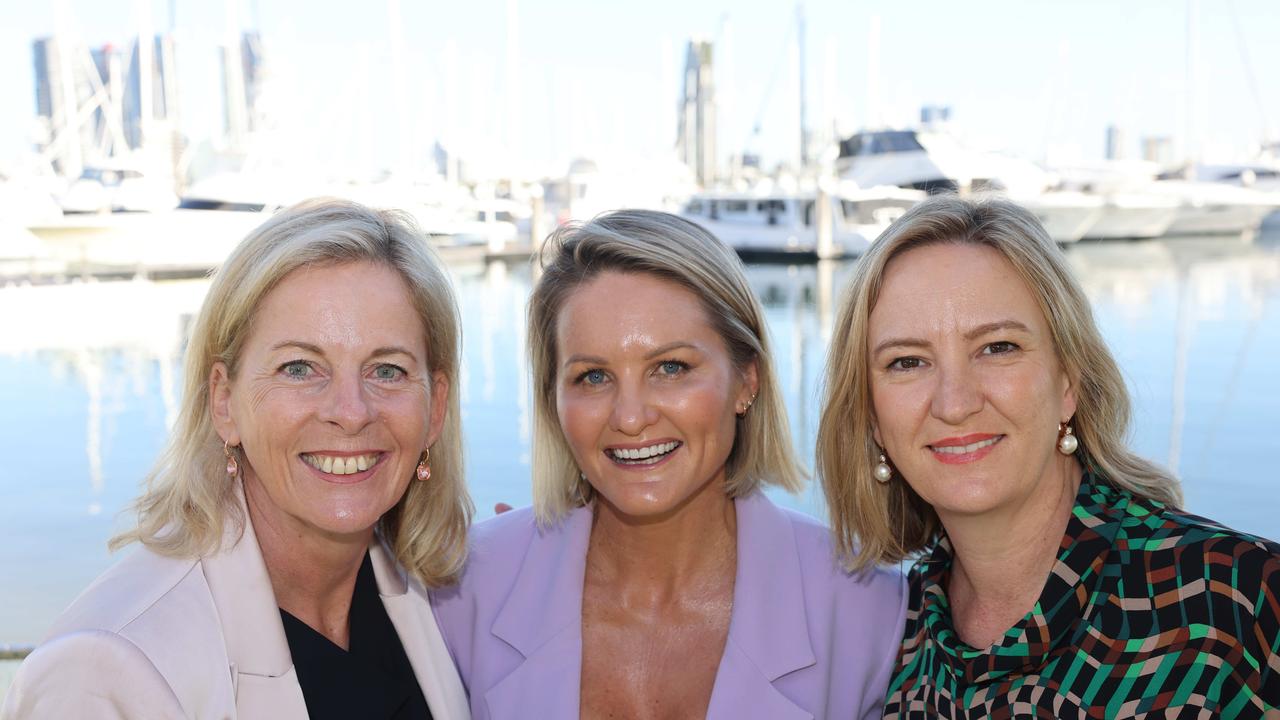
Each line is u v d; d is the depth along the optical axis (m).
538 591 2.31
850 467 2.14
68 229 26.62
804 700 2.14
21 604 7.70
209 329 1.81
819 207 31.08
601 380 2.14
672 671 2.21
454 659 2.36
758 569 2.24
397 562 2.13
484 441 12.92
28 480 11.33
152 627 1.66
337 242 1.80
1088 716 1.70
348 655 1.92
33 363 18.17
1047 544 1.89
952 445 1.84
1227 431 13.10
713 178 49.44
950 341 1.83
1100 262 33.22
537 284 2.26
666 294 2.09
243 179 28.30
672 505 2.12
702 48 50.38
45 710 1.55
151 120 32.31
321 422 1.76
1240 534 1.71
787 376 16.80
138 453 12.61
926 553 2.23
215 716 1.67
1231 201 38.38
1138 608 1.71
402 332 1.84
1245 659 1.62
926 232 1.89
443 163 39.78
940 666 1.95
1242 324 21.88
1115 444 1.88
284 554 1.89
